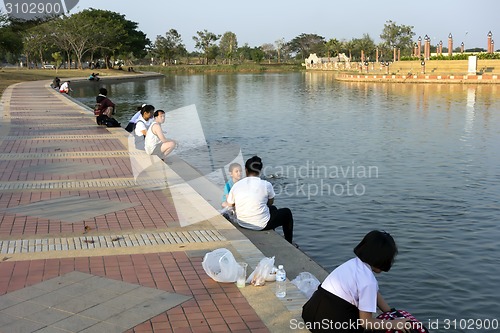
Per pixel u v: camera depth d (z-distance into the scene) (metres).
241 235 7.52
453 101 37.03
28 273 6.09
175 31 127.75
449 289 7.49
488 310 6.92
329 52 135.00
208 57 136.00
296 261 7.06
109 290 5.68
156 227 7.83
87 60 107.06
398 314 4.69
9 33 48.81
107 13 93.06
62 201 9.21
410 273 8.01
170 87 56.34
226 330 4.86
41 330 4.82
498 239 9.39
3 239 7.24
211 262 5.93
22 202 9.12
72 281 5.89
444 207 11.34
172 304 5.36
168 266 6.36
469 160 16.38
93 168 11.88
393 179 13.89
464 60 70.25
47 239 7.27
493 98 39.16
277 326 4.94
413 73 67.25
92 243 7.13
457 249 8.95
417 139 20.47
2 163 12.41
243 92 48.44
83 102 36.88
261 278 5.83
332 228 10.08
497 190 12.71
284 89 52.94
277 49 155.25
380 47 118.25
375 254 4.56
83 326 4.91
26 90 40.88
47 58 112.38
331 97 42.12
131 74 82.25
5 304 5.32
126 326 4.91
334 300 4.61
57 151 14.05
